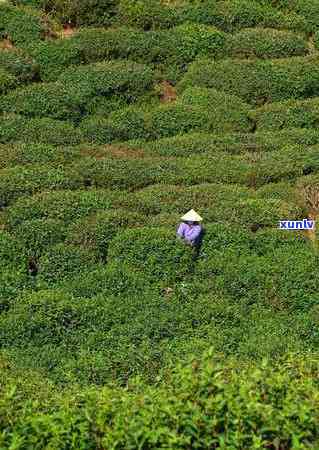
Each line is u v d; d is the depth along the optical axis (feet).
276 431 35.19
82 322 56.08
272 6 114.11
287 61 99.81
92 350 53.11
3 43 103.24
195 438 35.24
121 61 99.71
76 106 92.58
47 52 99.60
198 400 36.27
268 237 67.36
